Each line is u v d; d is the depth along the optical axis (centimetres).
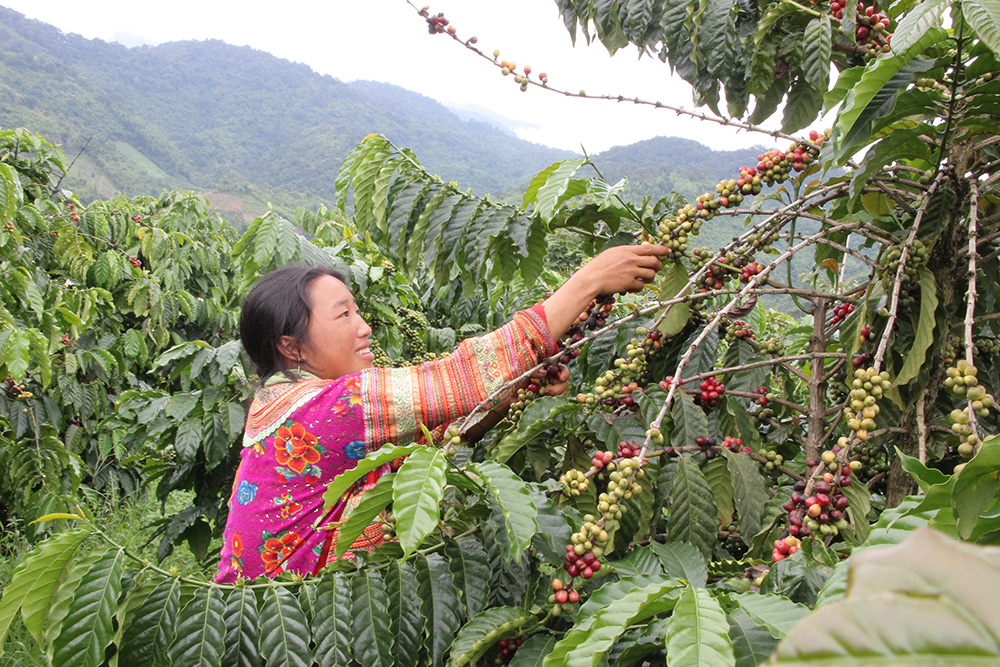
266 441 162
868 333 171
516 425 181
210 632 129
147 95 14712
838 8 177
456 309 513
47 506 420
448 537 147
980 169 156
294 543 160
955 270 166
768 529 155
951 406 181
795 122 196
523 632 132
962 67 135
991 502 93
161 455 375
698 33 184
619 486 136
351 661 140
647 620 116
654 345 201
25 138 597
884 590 39
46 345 382
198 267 806
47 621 135
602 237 223
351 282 375
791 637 38
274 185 11712
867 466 196
